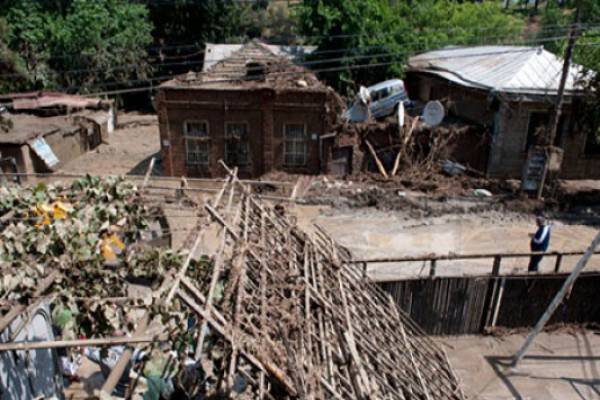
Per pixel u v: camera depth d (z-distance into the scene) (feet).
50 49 107.45
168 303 13.53
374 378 16.87
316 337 16.63
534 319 34.24
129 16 117.19
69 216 21.88
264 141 65.05
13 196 22.49
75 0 108.68
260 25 160.66
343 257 28.32
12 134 69.51
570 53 55.72
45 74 104.42
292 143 65.92
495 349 32.42
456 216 56.34
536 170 60.18
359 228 52.80
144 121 115.44
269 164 66.33
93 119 89.04
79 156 84.33
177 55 137.08
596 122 62.18
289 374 13.82
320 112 64.03
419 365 22.93
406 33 87.35
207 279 19.58
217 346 13.60
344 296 20.76
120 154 86.07
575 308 34.42
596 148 69.36
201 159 66.49
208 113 63.98
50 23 106.11
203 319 13.43
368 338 19.85
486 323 33.68
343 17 86.28
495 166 68.18
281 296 17.61
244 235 19.77
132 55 115.14
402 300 31.86
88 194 23.80
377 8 86.53
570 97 65.16
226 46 114.11
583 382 29.86
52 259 19.80
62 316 18.37
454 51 95.81
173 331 14.24
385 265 43.96
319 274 21.22
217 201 21.91
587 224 55.26
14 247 18.84
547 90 64.80
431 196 61.52
